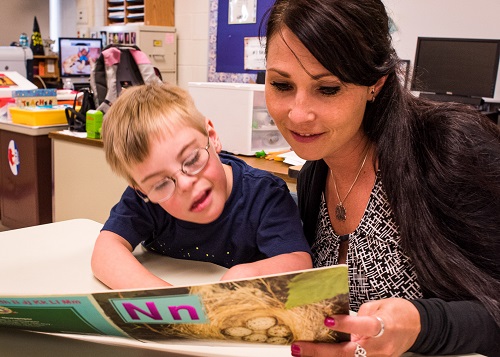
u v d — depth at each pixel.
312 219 1.08
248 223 1.04
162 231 1.11
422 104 0.98
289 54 0.76
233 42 4.68
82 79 4.81
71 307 0.66
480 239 0.83
